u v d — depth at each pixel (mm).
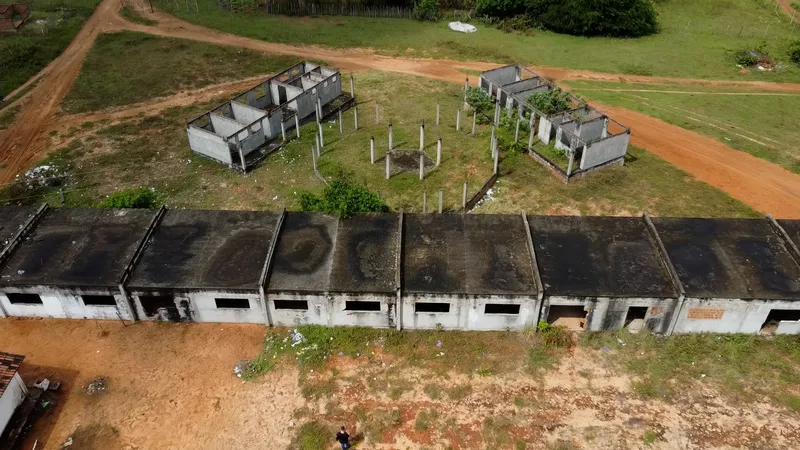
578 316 29781
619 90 55844
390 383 26516
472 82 56875
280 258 29344
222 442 24219
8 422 23844
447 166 41844
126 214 32156
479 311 28094
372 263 29125
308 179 40594
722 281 27938
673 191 39656
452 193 38906
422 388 26328
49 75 56625
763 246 30094
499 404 25641
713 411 25328
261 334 28812
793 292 27375
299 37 68062
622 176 41188
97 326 29047
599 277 28234
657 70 60938
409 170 41375
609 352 27891
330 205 32469
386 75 57938
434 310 28531
